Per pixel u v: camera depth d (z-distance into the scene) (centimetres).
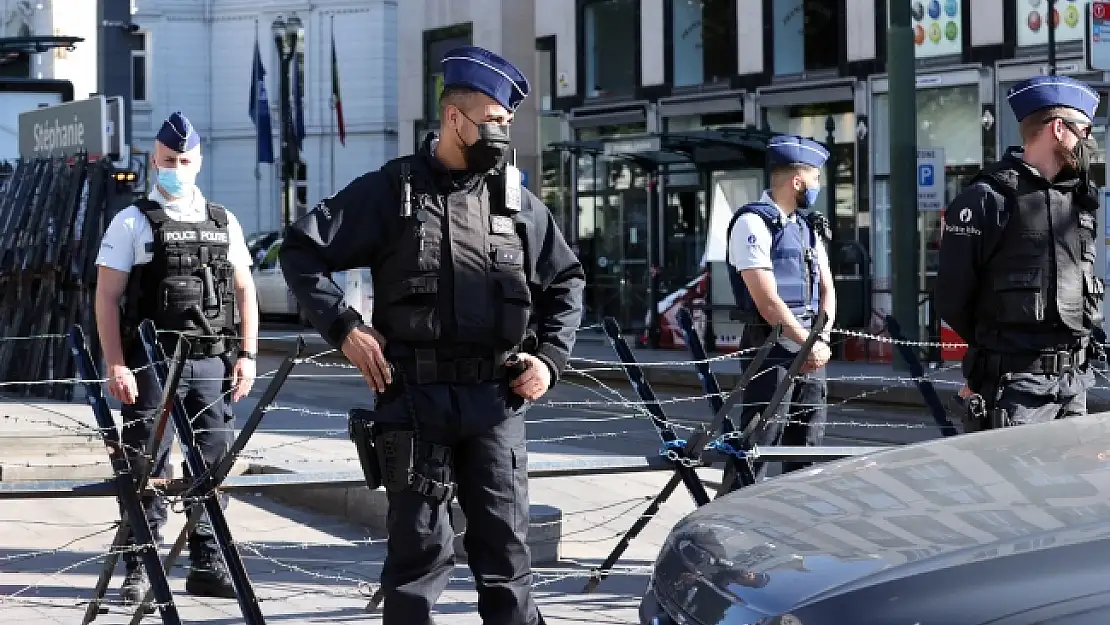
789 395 685
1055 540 284
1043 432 378
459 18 3219
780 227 693
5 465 852
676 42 2719
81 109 1731
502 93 443
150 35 4581
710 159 2462
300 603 623
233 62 4606
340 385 1762
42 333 1429
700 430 599
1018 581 272
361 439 439
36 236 1456
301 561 706
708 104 2641
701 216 2542
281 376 488
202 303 620
